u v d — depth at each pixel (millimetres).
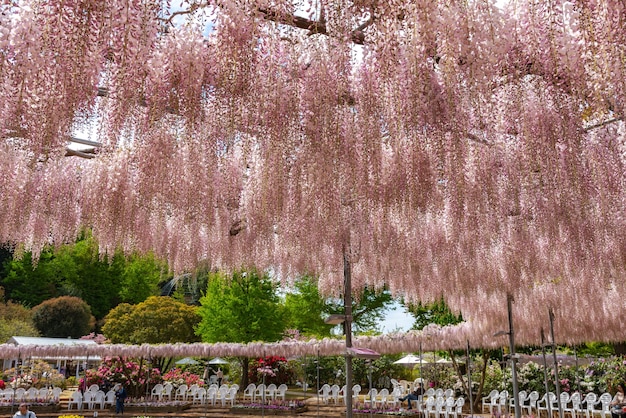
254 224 4805
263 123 3174
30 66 2311
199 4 2854
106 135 3182
